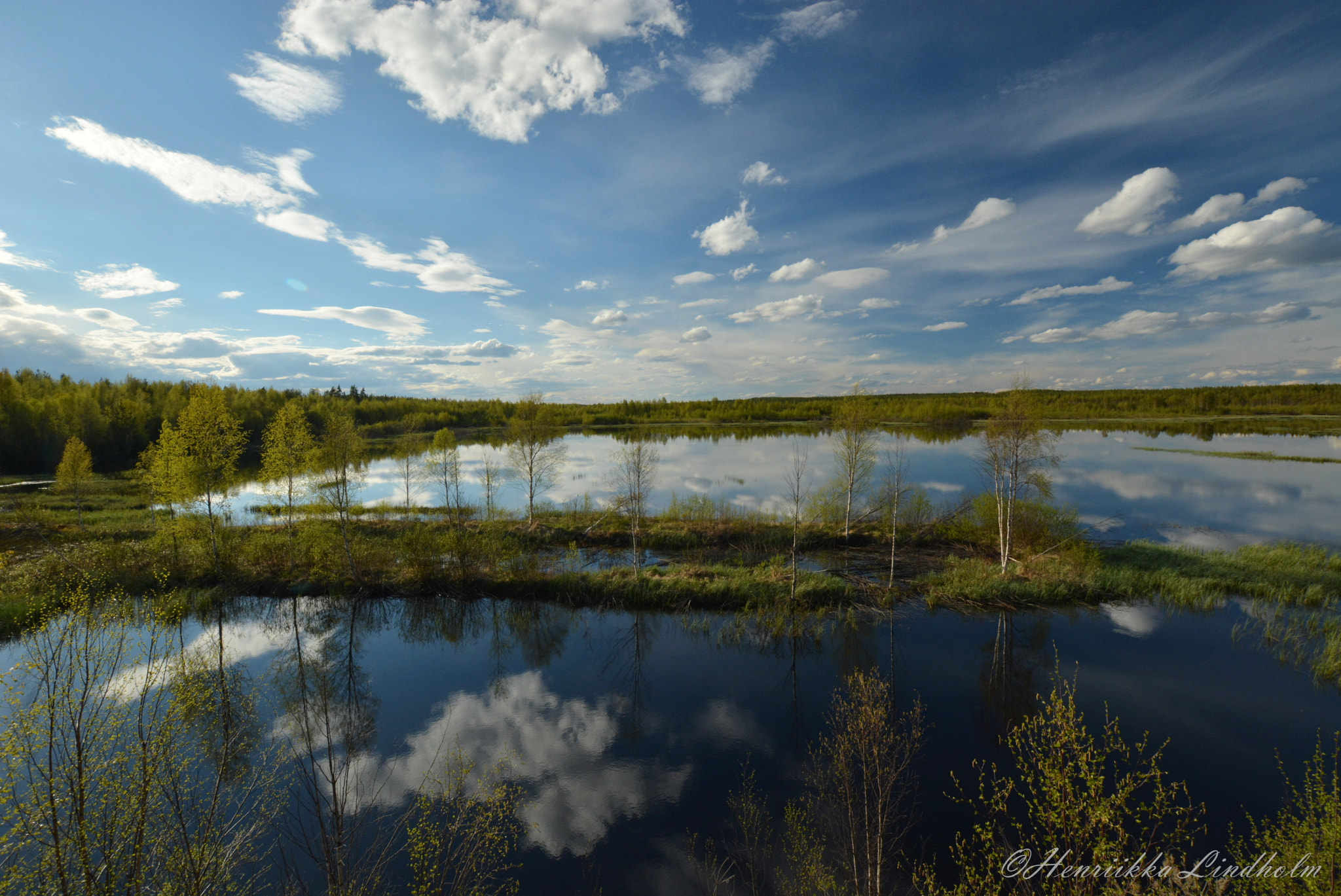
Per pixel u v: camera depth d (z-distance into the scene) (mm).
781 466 53344
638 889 8484
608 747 12258
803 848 9188
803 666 15703
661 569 22891
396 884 8406
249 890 7832
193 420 22375
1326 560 22578
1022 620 18266
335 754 12078
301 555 23562
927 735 12227
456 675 15742
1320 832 5879
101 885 5324
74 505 37938
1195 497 37438
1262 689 13906
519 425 32438
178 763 8773
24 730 5363
